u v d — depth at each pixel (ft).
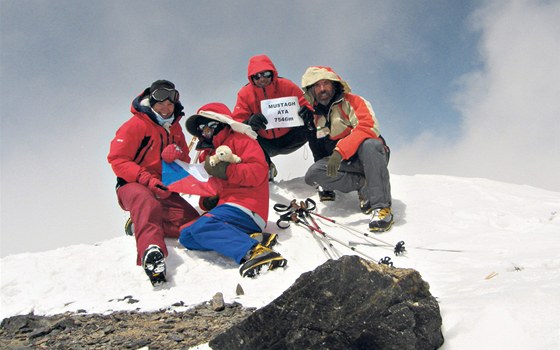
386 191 12.64
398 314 6.64
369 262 7.10
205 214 11.03
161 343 7.71
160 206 10.84
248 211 11.03
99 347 7.81
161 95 11.44
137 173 11.17
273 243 11.28
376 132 12.72
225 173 10.77
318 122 13.58
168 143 11.93
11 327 8.70
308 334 6.72
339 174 13.23
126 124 11.59
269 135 14.75
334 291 6.79
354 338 6.65
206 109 11.22
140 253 10.35
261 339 6.82
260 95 14.35
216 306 8.76
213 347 6.98
